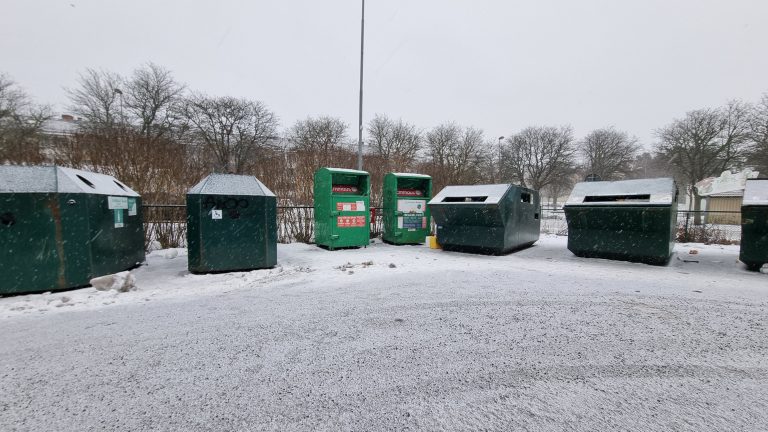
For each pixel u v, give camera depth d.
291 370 2.50
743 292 4.61
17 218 4.50
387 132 37.91
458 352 2.79
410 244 9.70
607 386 2.29
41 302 4.16
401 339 3.05
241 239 5.99
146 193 9.17
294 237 10.27
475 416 1.97
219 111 33.97
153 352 2.79
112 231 5.57
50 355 2.74
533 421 1.93
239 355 2.74
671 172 35.19
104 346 2.91
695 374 2.46
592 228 7.26
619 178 42.78
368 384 2.31
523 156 43.59
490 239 7.55
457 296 4.41
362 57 11.73
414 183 9.88
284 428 1.86
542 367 2.55
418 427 1.88
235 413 2.00
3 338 3.08
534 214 9.47
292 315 3.68
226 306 4.01
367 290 4.71
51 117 24.20
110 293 4.53
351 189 8.83
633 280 5.30
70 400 2.13
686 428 1.87
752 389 2.26
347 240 8.55
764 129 25.16
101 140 9.33
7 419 1.95
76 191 4.82
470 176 22.05
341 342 2.98
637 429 1.86
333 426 1.88
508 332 3.21
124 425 1.90
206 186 5.82
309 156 11.16
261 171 11.05
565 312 3.78
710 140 29.11
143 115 30.77
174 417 1.96
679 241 10.96
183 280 5.38
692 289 4.76
